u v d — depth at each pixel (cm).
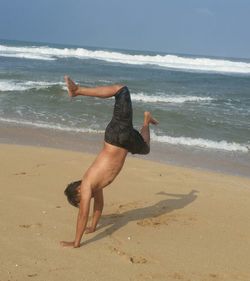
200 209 677
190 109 1898
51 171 812
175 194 749
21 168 814
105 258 478
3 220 554
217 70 5822
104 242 521
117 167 502
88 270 446
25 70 3141
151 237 550
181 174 893
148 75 3738
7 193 662
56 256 471
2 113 1506
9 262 446
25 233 521
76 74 3200
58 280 420
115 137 495
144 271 455
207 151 1238
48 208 614
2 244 485
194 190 784
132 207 662
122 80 2975
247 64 6600
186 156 1152
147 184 794
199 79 3766
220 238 564
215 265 485
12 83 2181
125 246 515
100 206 546
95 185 498
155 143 1273
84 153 1013
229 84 3516
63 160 905
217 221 628
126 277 439
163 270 462
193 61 6438
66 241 511
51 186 719
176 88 2822
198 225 605
